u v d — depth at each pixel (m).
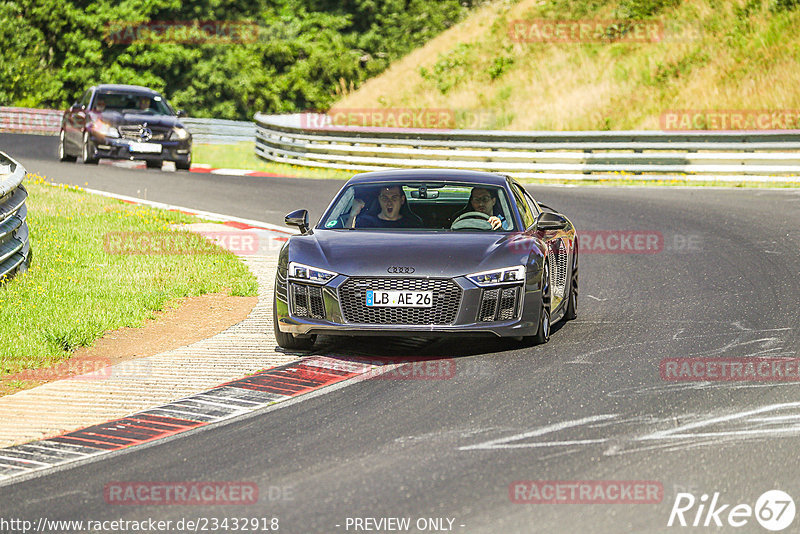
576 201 71.12
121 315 37.09
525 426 24.52
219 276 44.88
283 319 32.50
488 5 154.62
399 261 31.69
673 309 38.69
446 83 128.00
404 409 26.25
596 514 18.98
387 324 31.33
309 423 25.33
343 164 97.12
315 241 33.50
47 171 86.31
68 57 190.12
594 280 45.28
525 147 89.25
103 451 23.70
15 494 21.05
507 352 32.28
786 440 23.02
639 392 27.28
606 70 116.75
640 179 84.62
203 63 189.50
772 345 32.44
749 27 113.25
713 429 23.94
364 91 141.12
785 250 50.50
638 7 124.25
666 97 107.31
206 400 27.66
